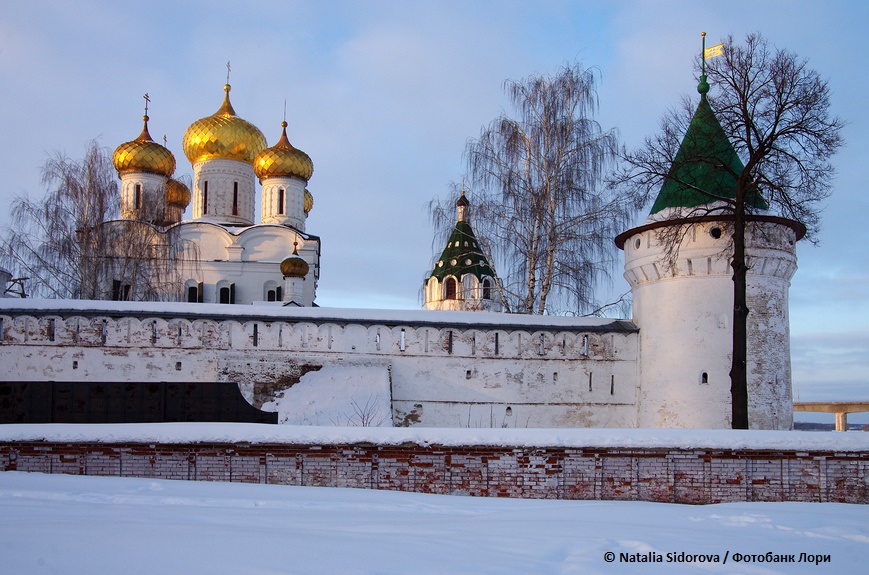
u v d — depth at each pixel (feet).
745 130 73.10
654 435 55.47
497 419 88.84
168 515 33.86
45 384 71.05
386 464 54.65
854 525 38.32
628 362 90.53
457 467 54.65
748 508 45.96
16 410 70.64
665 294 86.12
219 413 72.79
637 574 26.61
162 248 126.11
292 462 54.60
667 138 79.77
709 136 78.33
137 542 26.84
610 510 43.27
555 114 100.78
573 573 26.12
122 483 47.21
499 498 51.21
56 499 39.17
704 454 55.01
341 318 88.53
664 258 85.20
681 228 83.46
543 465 54.65
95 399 71.56
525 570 25.75
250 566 24.20
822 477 54.95
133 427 55.01
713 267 83.46
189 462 54.49
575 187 98.84
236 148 159.94
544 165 100.22
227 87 165.78
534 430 55.98
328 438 54.75
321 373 86.69
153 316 85.81
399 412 87.81
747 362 82.02
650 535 33.47
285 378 85.97
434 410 88.22
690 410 82.43
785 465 55.01
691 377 82.94
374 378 85.81
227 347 86.48
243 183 161.79
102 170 121.08
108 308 86.22
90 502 38.58
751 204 82.48
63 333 84.58
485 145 101.55
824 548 32.12
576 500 52.70
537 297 101.76
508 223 100.58
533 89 102.01
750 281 83.15
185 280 147.43
